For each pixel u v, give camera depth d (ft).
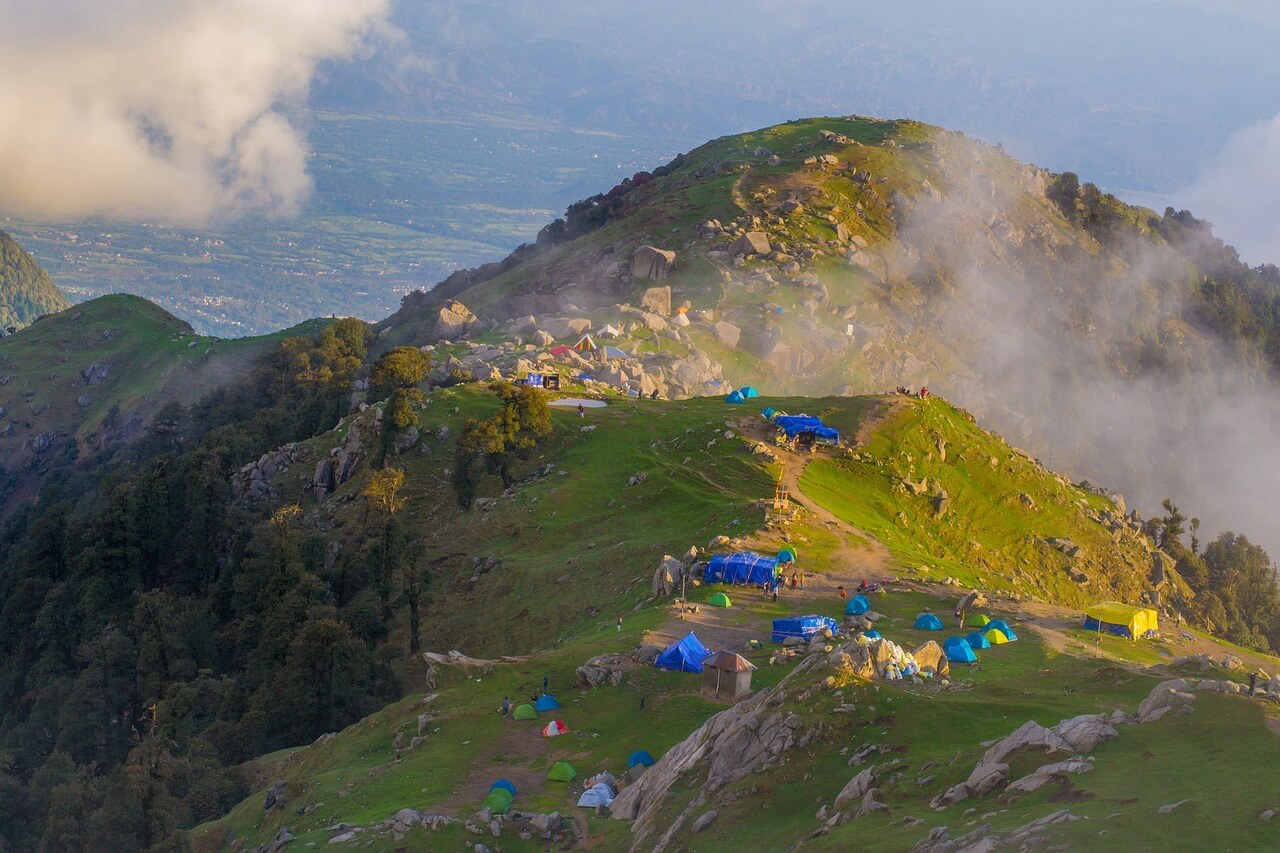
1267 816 127.24
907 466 508.94
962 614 328.49
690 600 343.67
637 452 518.37
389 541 460.55
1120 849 128.57
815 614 324.39
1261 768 139.33
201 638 465.06
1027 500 517.55
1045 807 144.77
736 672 267.80
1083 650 304.30
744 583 352.69
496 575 446.60
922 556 425.69
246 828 270.67
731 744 197.06
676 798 196.95
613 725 265.13
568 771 240.94
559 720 270.05
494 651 398.62
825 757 188.44
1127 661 285.02
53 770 349.82
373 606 444.14
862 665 214.07
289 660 380.17
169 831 279.28
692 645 288.30
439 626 431.02
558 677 293.64
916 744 186.91
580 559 428.97
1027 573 477.77
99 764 403.13
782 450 502.79
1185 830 128.77
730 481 473.67
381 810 235.81
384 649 415.64
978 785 157.58
